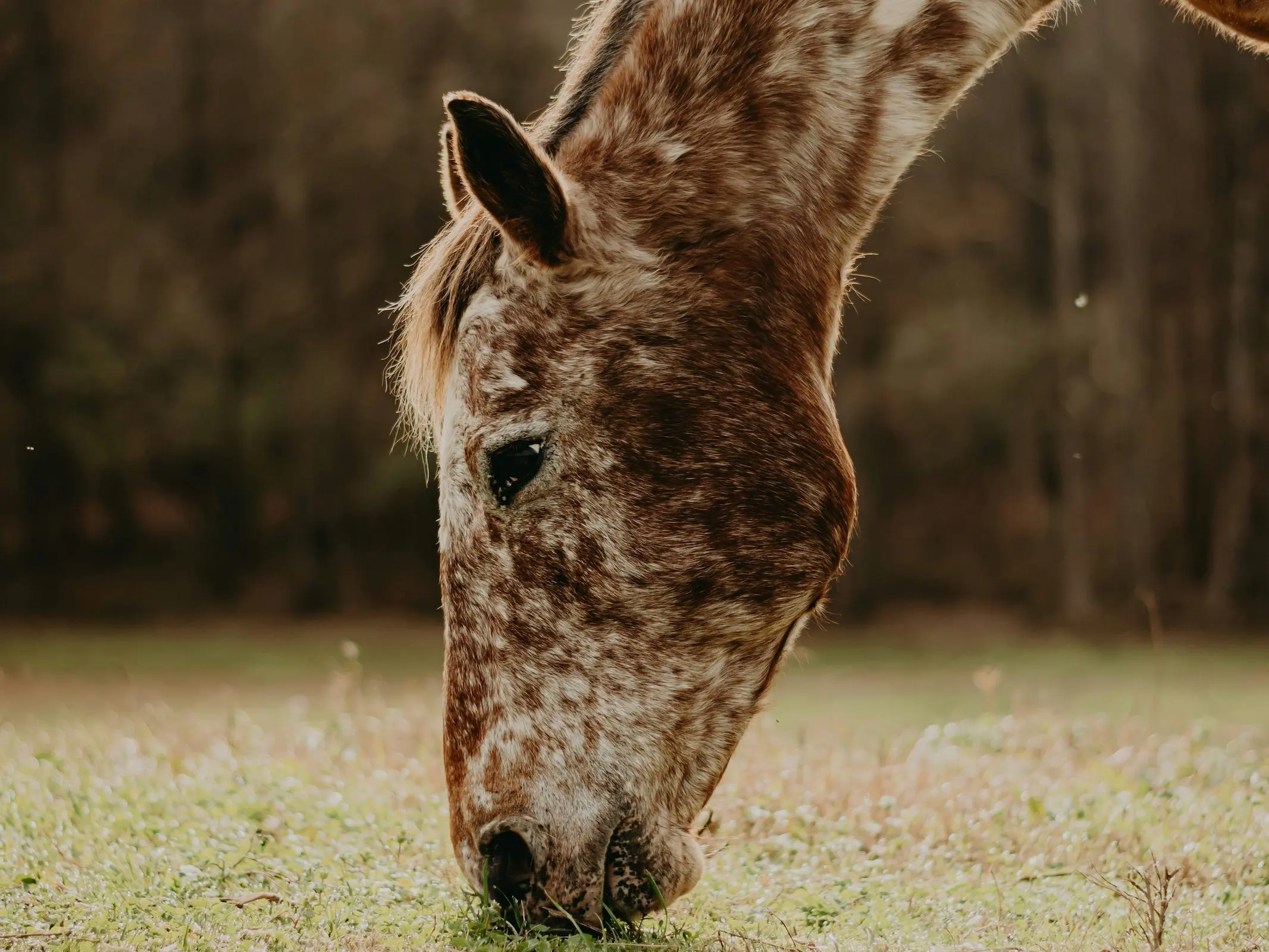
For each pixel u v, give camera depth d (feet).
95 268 97.45
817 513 11.74
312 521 95.35
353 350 97.14
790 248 12.16
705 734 11.43
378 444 96.02
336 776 18.08
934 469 98.02
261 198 100.37
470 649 11.30
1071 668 58.54
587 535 11.23
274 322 96.78
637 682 11.21
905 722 32.89
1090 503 97.35
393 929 11.59
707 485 11.39
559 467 11.26
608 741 11.11
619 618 11.23
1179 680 50.57
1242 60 92.07
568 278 11.43
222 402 95.25
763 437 11.58
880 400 95.14
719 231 11.84
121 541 95.04
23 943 10.98
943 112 13.23
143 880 12.82
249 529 96.12
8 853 13.79
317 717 30.58
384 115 94.58
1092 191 100.68
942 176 98.22
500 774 11.10
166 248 98.48
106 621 86.48
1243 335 90.74
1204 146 94.89
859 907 12.90
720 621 11.40
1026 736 22.18
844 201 12.64
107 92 103.24
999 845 15.17
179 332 95.14
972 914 12.60
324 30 96.78
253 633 78.54
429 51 95.25
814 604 12.06
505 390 11.34
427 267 12.09
